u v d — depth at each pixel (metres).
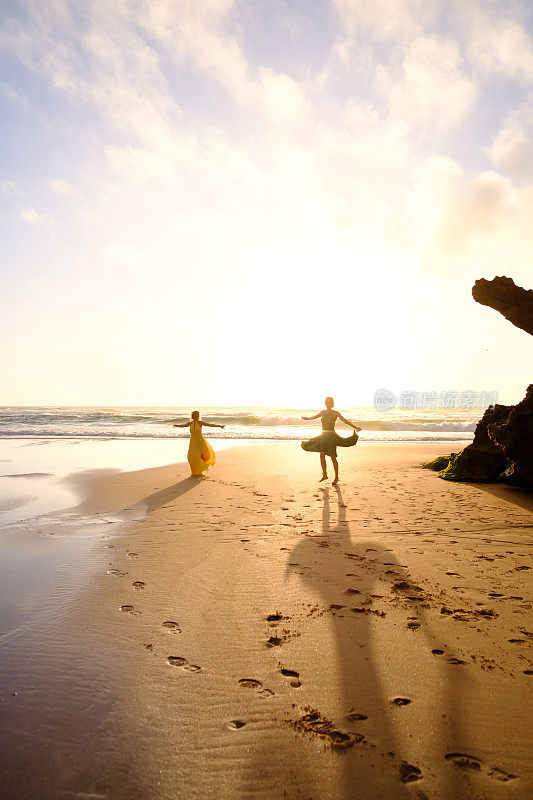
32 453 14.77
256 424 33.31
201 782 1.83
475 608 3.40
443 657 2.72
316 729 2.12
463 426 28.86
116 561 4.45
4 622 3.19
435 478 9.66
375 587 3.80
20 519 6.14
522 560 4.48
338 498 7.52
